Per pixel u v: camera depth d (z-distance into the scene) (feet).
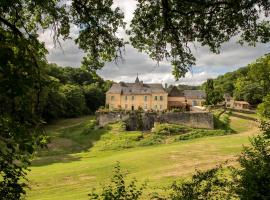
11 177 23.36
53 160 155.74
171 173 106.01
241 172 38.99
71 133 226.17
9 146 20.94
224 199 39.40
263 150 41.22
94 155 169.58
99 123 233.96
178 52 41.01
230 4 36.83
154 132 208.03
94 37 37.81
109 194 36.32
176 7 38.24
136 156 142.41
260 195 34.35
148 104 290.56
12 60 20.33
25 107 21.52
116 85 302.25
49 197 85.20
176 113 230.89
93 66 38.96
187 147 160.04
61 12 35.22
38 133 22.12
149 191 75.10
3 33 23.61
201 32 39.93
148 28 39.29
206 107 308.40
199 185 40.57
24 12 34.09
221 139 184.55
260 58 193.88
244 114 291.38
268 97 155.43
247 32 39.45
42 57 27.25
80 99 341.00
